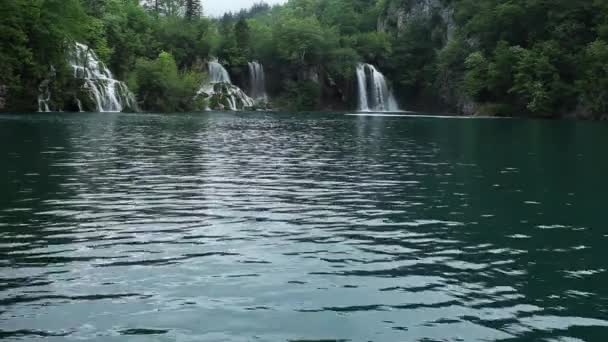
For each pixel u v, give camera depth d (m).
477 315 6.25
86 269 7.65
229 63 99.19
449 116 71.94
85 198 12.66
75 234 9.48
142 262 7.99
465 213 11.63
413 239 9.48
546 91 65.44
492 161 21.05
